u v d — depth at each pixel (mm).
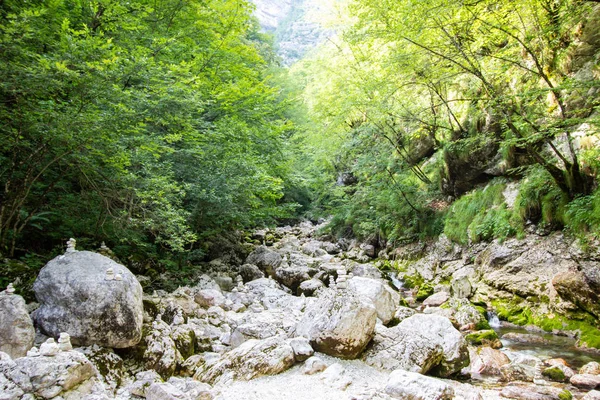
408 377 4320
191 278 9305
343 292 5719
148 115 6176
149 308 6027
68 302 4535
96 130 5398
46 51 6375
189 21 11766
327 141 19188
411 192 16031
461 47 9453
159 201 6812
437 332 5957
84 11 8289
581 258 8211
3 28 4637
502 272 9875
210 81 11844
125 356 4746
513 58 10273
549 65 10328
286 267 11891
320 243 19391
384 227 17359
